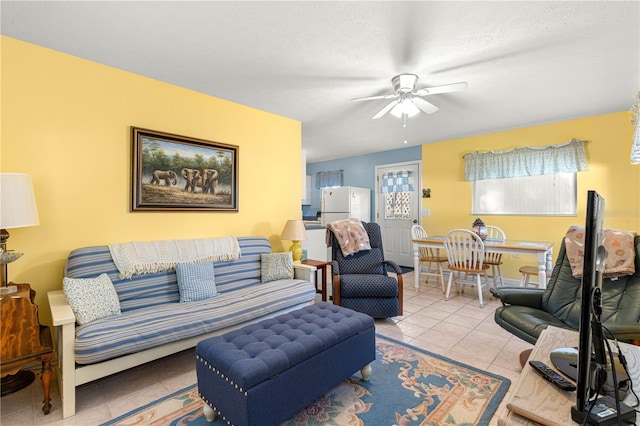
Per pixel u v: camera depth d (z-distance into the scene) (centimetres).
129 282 232
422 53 233
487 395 184
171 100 289
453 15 189
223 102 327
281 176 382
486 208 482
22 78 217
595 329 95
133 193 264
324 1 177
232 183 331
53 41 218
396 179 602
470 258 367
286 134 388
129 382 204
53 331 219
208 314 220
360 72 265
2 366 162
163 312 212
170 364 229
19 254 191
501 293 235
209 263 270
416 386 195
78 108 240
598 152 386
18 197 184
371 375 208
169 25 199
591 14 188
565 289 219
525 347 248
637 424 87
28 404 179
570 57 239
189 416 168
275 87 296
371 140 520
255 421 138
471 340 262
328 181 711
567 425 86
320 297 398
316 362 166
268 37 213
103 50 230
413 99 277
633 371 113
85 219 243
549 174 425
